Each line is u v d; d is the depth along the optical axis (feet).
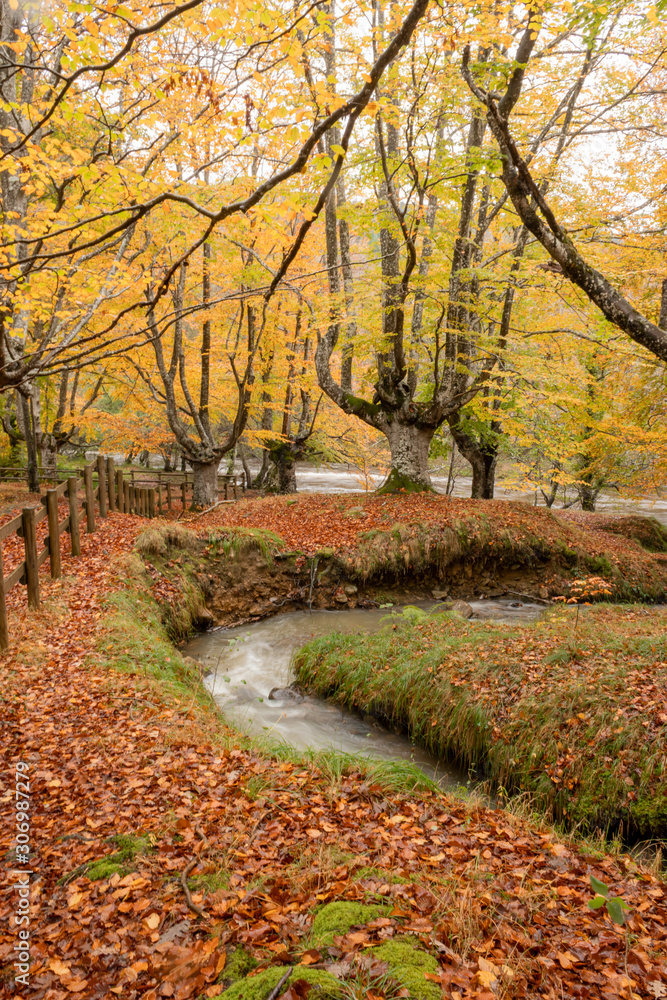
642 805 13.93
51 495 24.62
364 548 37.37
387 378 46.98
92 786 11.76
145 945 7.49
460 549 38.22
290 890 8.49
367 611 35.50
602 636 21.53
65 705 15.52
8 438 75.25
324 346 49.16
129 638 20.77
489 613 34.65
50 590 23.58
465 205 35.96
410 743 19.62
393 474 48.26
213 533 35.06
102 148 20.01
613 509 79.92
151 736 14.07
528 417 47.06
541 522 42.14
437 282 40.47
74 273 18.04
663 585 40.11
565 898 9.20
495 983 6.63
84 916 8.10
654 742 14.83
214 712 18.26
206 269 42.19
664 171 32.99
